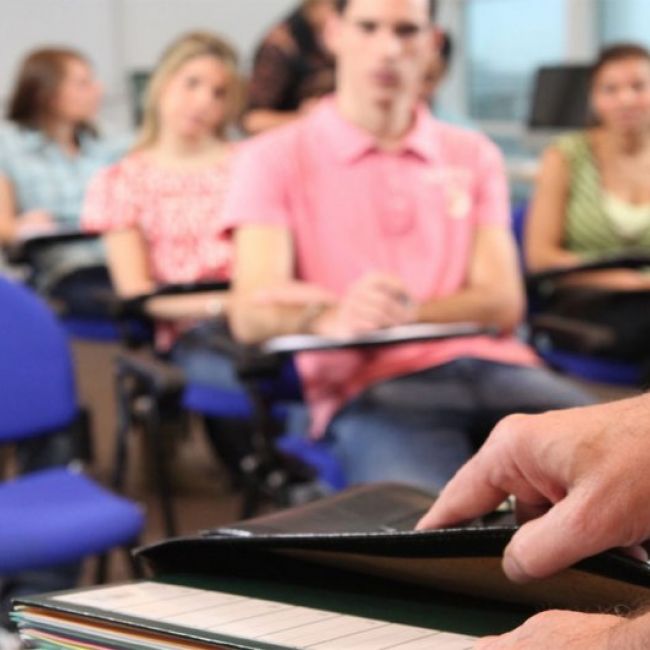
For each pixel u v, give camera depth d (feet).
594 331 11.58
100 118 24.12
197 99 12.96
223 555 2.32
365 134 8.82
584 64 18.19
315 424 8.43
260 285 8.56
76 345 21.11
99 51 24.17
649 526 2.13
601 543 2.10
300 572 2.36
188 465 14.61
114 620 1.91
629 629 1.80
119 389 10.97
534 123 18.89
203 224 12.99
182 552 2.33
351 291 8.38
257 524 2.48
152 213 12.94
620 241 13.14
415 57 8.80
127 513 8.27
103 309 15.05
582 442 2.23
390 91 8.73
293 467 8.57
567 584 2.13
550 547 2.09
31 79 17.53
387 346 8.34
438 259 8.94
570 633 1.88
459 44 24.34
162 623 1.90
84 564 10.74
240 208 8.77
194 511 12.92
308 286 8.55
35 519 8.00
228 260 12.96
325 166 8.80
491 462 2.36
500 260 9.09
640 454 2.15
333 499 2.69
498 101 24.13
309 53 15.21
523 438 2.31
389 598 2.27
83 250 16.33
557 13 22.58
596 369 12.00
